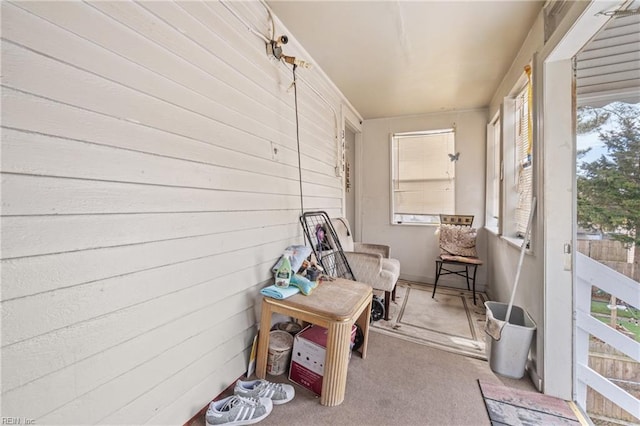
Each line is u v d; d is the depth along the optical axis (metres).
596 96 1.37
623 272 1.32
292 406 1.35
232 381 1.48
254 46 1.63
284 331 1.78
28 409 0.72
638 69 1.23
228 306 1.44
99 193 0.87
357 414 1.31
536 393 1.50
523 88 2.28
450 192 3.70
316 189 2.54
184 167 1.18
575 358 1.46
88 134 0.84
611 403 1.40
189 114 1.20
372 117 3.97
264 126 1.74
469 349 1.95
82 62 0.82
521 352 1.60
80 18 0.82
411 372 1.67
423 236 3.79
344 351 1.35
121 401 0.94
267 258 1.78
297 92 2.16
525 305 1.86
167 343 1.11
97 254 0.87
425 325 2.36
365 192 4.11
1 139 0.67
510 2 1.62
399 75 2.61
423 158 3.83
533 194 1.67
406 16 1.76
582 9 1.15
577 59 1.44
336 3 1.66
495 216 3.37
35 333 0.73
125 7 0.94
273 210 1.85
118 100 0.92
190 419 1.21
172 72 1.12
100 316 0.88
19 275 0.70
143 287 1.01
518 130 2.43
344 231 2.98
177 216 1.15
